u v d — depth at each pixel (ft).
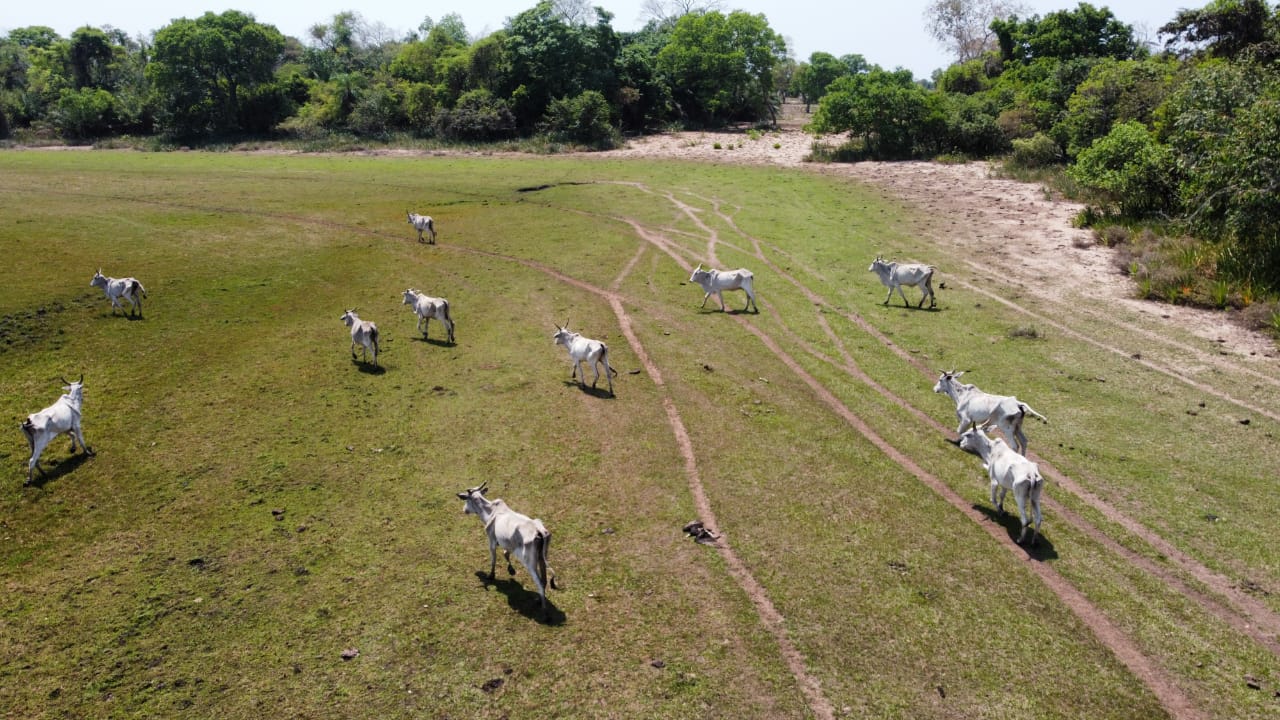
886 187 153.58
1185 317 81.56
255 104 254.06
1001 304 86.89
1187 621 38.01
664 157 198.49
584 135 223.10
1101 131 155.02
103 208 123.75
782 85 458.09
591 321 81.00
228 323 77.61
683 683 33.65
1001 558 42.68
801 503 47.98
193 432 55.93
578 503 47.60
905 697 33.12
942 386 57.26
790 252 108.99
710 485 49.96
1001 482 44.50
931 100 182.09
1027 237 113.70
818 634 36.70
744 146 215.10
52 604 38.55
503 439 55.62
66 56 301.84
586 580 40.34
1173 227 102.73
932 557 42.68
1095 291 90.53
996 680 34.12
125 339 72.38
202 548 42.83
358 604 38.37
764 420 59.62
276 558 41.91
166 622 37.24
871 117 184.96
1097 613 38.52
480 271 98.07
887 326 80.89
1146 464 53.06
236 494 48.16
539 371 67.92
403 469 51.31
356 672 34.14
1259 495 48.91
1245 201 87.45
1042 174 153.07
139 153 218.79
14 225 108.58
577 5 267.18
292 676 33.96
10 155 207.41
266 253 102.17
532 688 33.32
